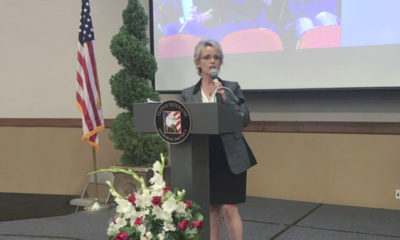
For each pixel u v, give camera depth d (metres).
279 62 4.53
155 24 5.10
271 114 4.77
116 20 5.40
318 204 4.51
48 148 5.65
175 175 1.98
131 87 4.58
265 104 4.79
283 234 3.54
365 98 4.35
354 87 4.21
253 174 4.86
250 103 4.85
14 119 5.79
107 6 5.43
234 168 2.50
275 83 4.56
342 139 4.44
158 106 1.93
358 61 4.20
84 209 4.65
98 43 5.49
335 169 4.48
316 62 4.37
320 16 4.32
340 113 4.46
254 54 4.63
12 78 5.85
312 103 4.58
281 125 4.68
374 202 4.34
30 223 4.09
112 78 4.71
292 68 4.48
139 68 4.63
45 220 4.20
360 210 4.26
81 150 5.54
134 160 4.71
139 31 4.70
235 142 2.57
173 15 5.01
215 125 1.80
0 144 5.82
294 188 4.67
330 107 4.50
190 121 1.85
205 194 2.06
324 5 4.30
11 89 5.87
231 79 4.75
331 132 4.46
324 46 4.32
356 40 4.19
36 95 5.78
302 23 4.40
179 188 1.97
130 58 4.57
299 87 4.46
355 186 4.41
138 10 4.65
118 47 4.58
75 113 5.63
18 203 5.05
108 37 5.45
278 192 4.75
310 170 4.59
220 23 4.78
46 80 5.73
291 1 4.44
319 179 4.56
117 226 1.91
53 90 5.71
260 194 4.84
